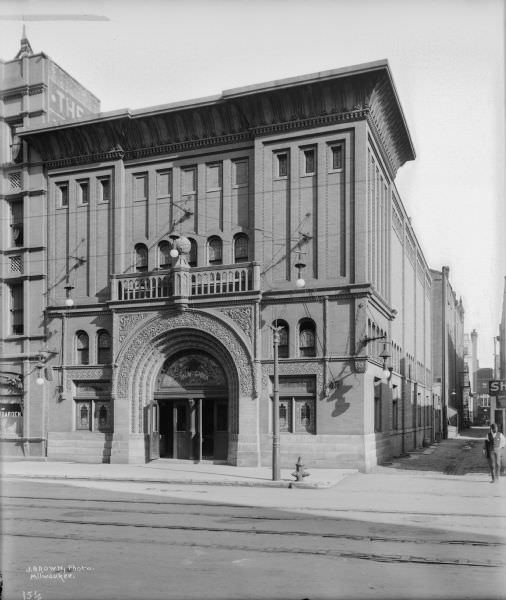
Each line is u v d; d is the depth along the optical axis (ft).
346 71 79.92
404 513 48.75
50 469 81.82
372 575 32.01
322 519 46.34
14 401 99.35
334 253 83.30
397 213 114.21
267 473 75.51
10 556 35.60
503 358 112.98
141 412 90.48
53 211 99.91
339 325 81.92
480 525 44.04
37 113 101.55
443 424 174.40
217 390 88.22
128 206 96.22
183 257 87.71
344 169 83.46
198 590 29.78
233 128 89.97
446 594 29.22
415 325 137.28
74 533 41.55
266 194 86.79
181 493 61.31
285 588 30.04
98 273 96.32
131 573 32.50
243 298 84.64
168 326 88.79
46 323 98.17
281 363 83.66
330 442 80.79
